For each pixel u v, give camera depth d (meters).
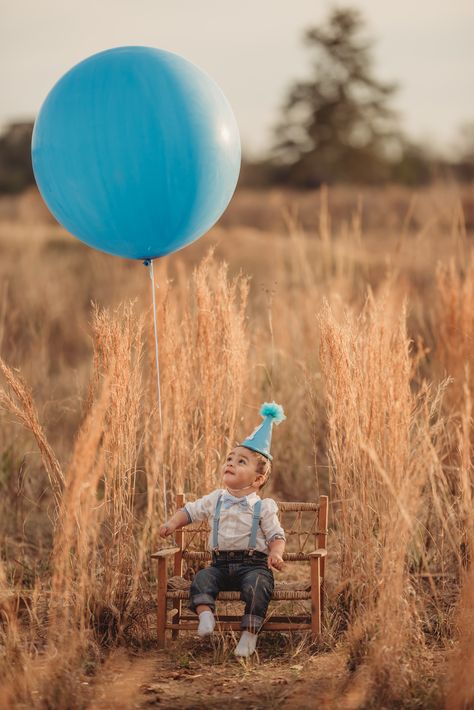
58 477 4.84
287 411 6.82
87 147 4.66
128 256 5.16
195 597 4.30
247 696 3.75
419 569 5.06
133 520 4.84
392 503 4.24
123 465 4.74
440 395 4.99
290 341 7.69
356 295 8.67
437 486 5.20
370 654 3.91
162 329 5.32
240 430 5.63
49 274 12.88
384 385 4.48
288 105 50.41
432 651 4.20
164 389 5.31
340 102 49.72
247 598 4.27
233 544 4.47
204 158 4.77
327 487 6.52
